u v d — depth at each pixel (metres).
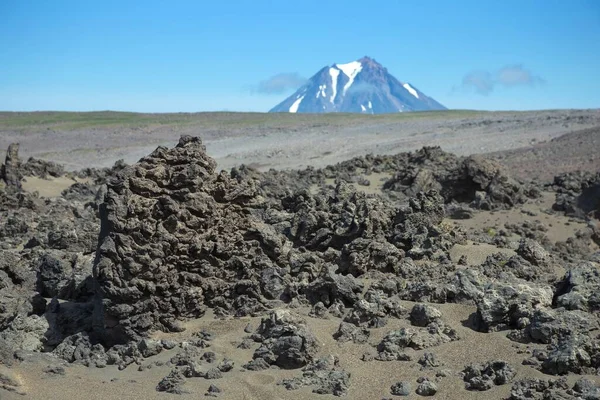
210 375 18.12
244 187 23.56
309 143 90.62
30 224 38.50
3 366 18.41
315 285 22.50
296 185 46.31
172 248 21.41
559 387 16.45
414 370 18.12
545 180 55.59
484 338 19.41
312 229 27.39
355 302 21.97
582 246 34.50
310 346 18.83
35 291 24.97
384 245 25.17
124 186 21.25
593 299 20.09
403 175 46.50
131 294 20.36
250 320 21.31
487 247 27.84
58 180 54.00
